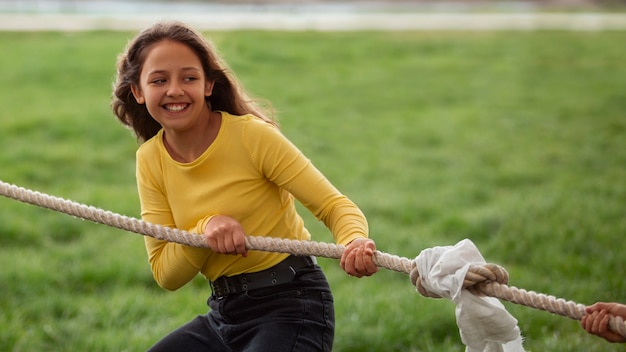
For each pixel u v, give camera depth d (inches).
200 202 160.9
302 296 162.1
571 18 1390.3
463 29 1195.3
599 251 334.0
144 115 171.3
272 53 906.1
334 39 1042.7
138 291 308.8
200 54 160.1
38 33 1016.2
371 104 689.0
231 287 164.1
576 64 883.4
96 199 415.8
